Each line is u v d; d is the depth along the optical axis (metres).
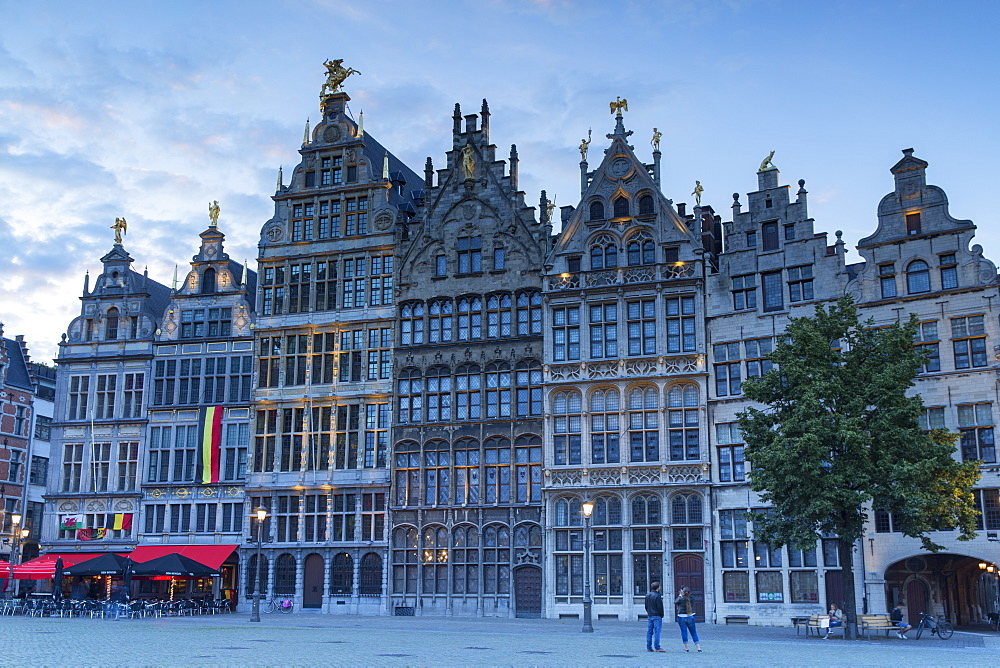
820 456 37.31
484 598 55.44
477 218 60.47
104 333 67.25
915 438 37.84
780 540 38.97
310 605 59.19
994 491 45.56
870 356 40.00
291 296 63.78
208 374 64.50
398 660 26.38
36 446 82.25
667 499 52.91
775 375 40.09
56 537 64.50
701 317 54.31
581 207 58.03
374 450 59.81
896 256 50.25
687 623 31.22
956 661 27.84
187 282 66.62
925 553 46.41
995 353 47.03
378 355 60.94
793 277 52.78
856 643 35.34
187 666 23.83
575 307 56.88
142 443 64.62
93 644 31.27
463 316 59.66
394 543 58.19
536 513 55.50
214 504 62.47
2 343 78.88
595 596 53.12
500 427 57.12
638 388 54.81
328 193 64.31
